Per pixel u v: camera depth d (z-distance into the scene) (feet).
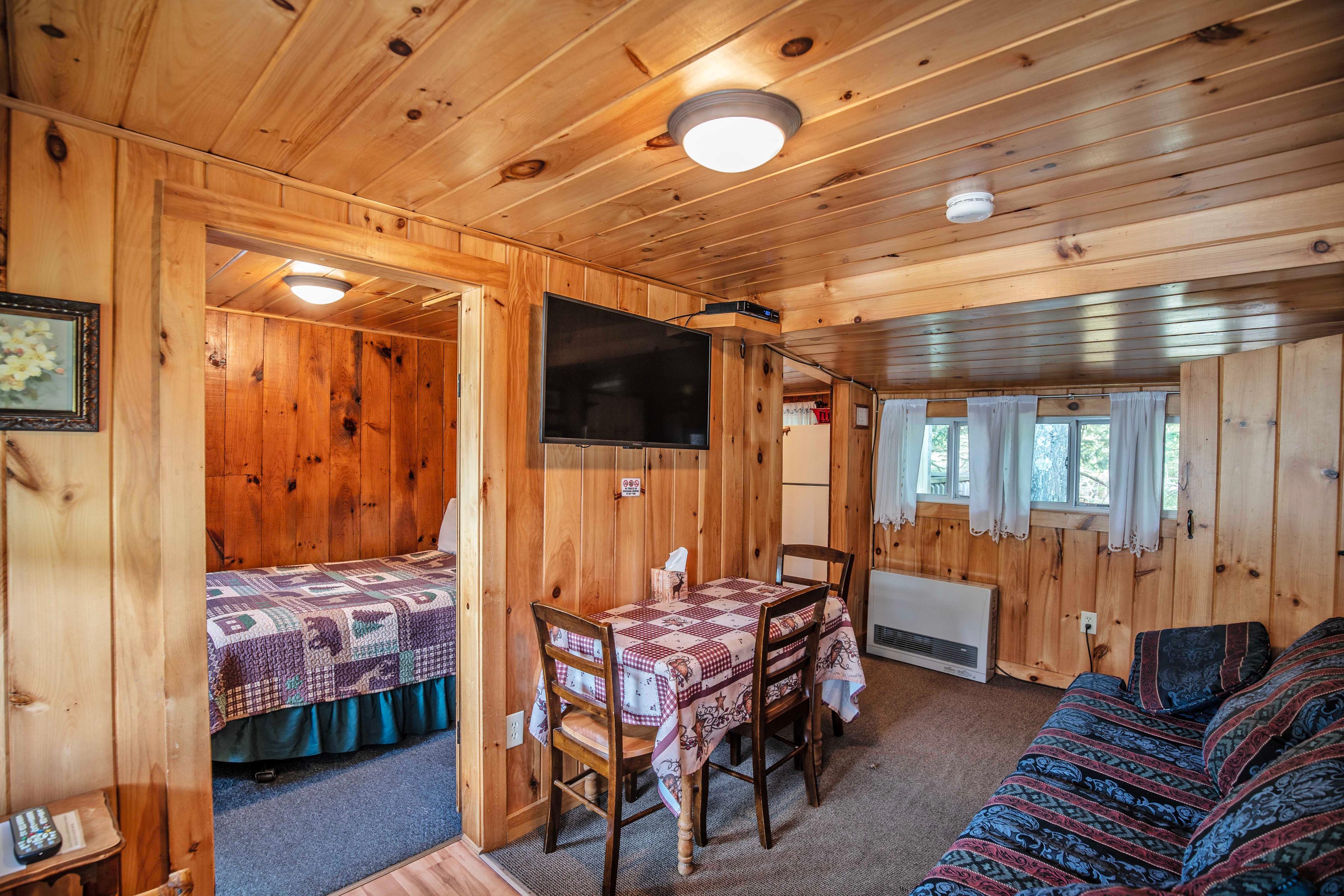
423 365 14.58
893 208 6.15
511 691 7.43
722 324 8.91
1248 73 3.78
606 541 8.47
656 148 5.02
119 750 4.83
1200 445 7.91
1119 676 12.63
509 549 7.37
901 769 9.24
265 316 12.30
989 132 4.63
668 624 7.77
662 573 8.82
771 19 3.44
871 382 14.85
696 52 3.78
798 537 16.19
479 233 7.03
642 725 6.67
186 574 5.13
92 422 4.68
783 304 9.55
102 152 4.74
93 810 4.43
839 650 8.91
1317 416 6.93
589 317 7.55
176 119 4.64
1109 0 3.20
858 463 15.42
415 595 10.42
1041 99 4.16
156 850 4.99
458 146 5.02
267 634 8.73
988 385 14.14
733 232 6.97
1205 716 7.09
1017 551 13.84
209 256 8.33
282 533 12.57
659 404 8.44
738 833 7.55
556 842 7.28
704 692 6.56
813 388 17.70
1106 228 6.56
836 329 9.06
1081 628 13.03
